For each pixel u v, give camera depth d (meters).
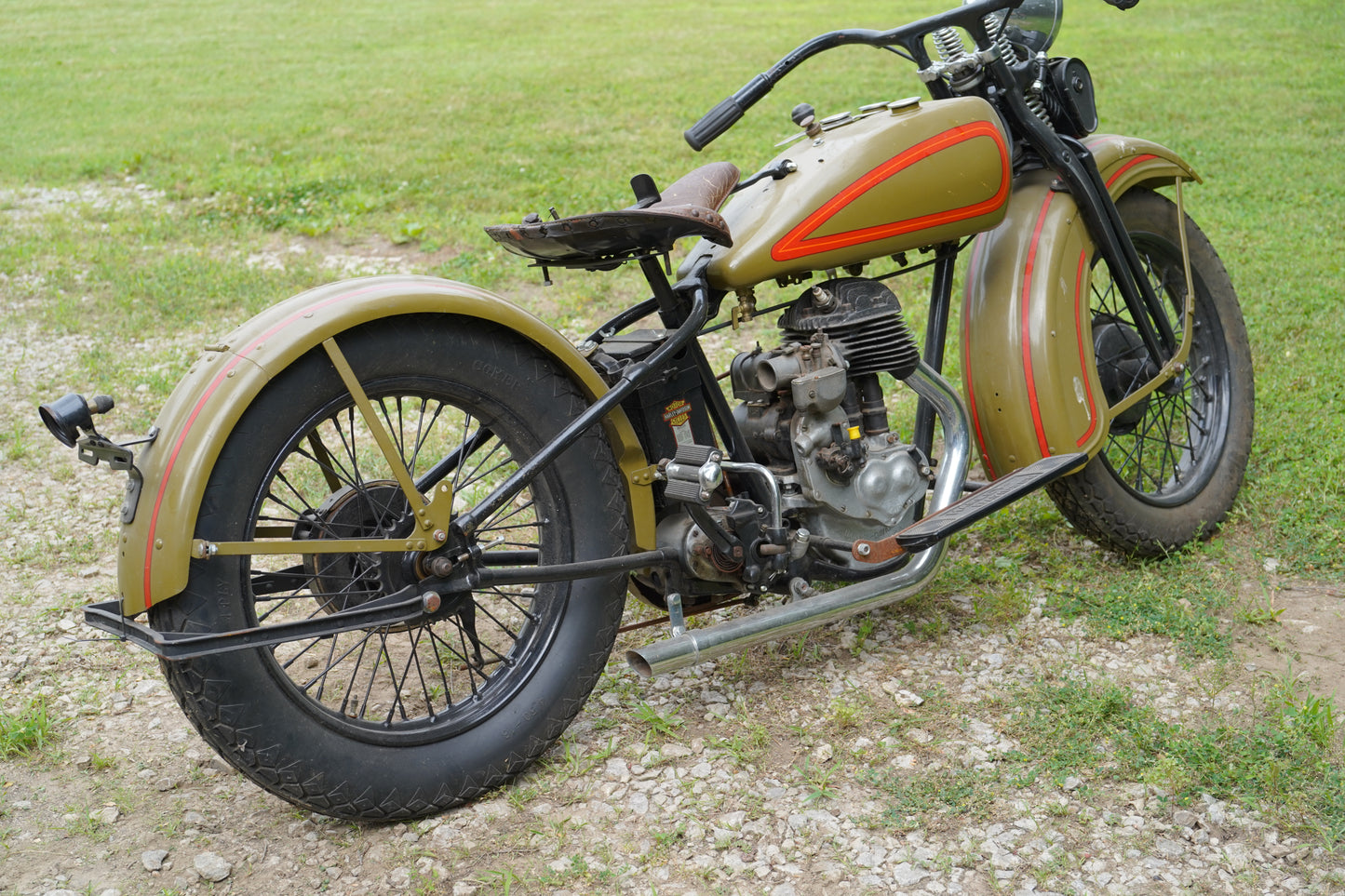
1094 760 2.46
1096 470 3.17
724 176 2.69
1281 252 5.91
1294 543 3.31
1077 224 3.14
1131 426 3.41
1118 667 2.82
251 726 2.14
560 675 2.52
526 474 2.39
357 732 2.28
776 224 2.63
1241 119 9.30
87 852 2.30
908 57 3.06
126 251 6.89
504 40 17.03
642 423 2.67
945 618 3.11
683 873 2.20
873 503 2.80
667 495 2.57
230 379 2.11
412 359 2.31
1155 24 15.05
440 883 2.20
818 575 2.81
